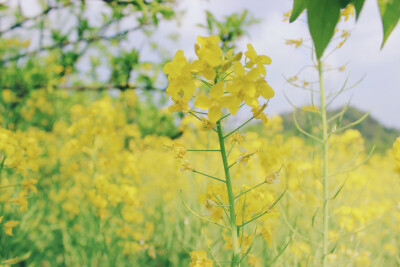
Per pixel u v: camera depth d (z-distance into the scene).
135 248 3.39
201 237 2.93
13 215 2.94
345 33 1.94
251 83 1.21
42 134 3.58
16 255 2.90
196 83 1.28
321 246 1.90
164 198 4.35
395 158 1.81
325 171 1.95
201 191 2.63
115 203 3.02
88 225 3.87
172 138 4.20
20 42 3.88
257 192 1.51
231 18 3.25
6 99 3.65
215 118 1.22
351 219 2.84
